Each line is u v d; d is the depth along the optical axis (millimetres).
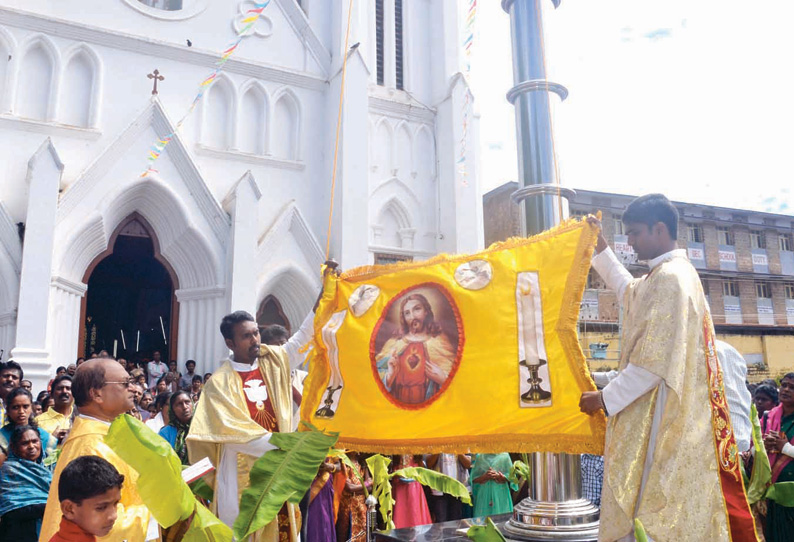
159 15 14742
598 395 2602
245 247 14180
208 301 14328
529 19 3598
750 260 29000
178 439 5742
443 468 6973
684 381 2475
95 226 13156
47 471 4449
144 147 13914
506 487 6242
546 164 3449
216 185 14977
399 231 17422
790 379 4949
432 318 3381
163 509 2150
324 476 5258
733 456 2539
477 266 3348
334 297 3873
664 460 2424
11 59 13078
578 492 3219
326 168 16234
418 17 18984
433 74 18750
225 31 15609
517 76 3619
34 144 13039
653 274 2676
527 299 3104
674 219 2791
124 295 18297
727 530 2363
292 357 4109
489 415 3041
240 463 3664
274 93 16047
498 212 24375
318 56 16766
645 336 2512
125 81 14164
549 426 2883
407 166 17781
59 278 12383
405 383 3373
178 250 14562
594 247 2986
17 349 11492
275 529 3594
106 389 2984
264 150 15703
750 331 27141
